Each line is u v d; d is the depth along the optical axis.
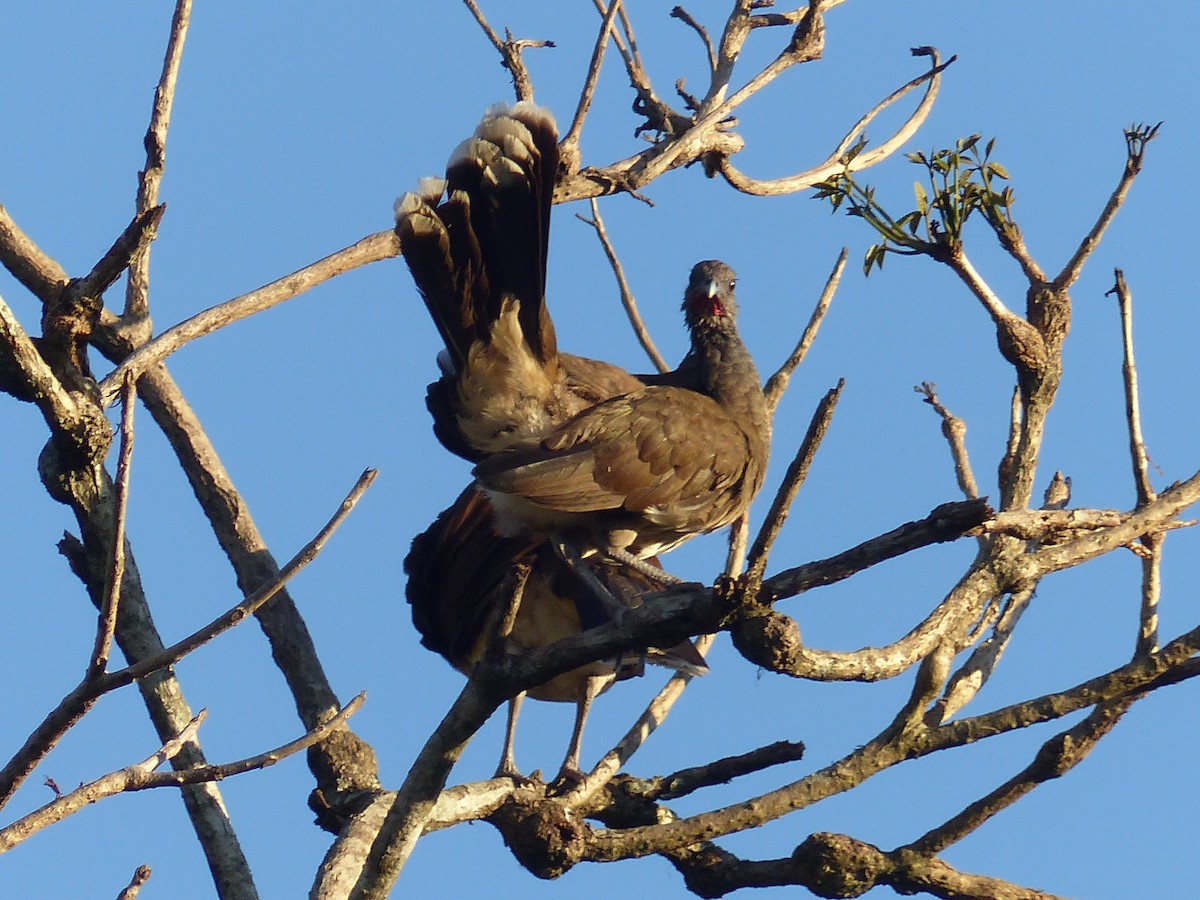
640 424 13.76
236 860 11.79
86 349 11.23
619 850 12.12
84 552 11.84
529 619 14.33
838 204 12.09
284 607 13.67
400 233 13.16
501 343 13.69
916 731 11.75
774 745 12.80
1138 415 11.42
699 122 15.10
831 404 8.41
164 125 11.12
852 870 11.82
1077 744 11.54
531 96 14.55
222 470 14.02
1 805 8.54
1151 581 11.60
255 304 12.47
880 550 8.65
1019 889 11.77
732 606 9.08
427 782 9.98
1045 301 11.98
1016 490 12.09
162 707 12.03
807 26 15.36
